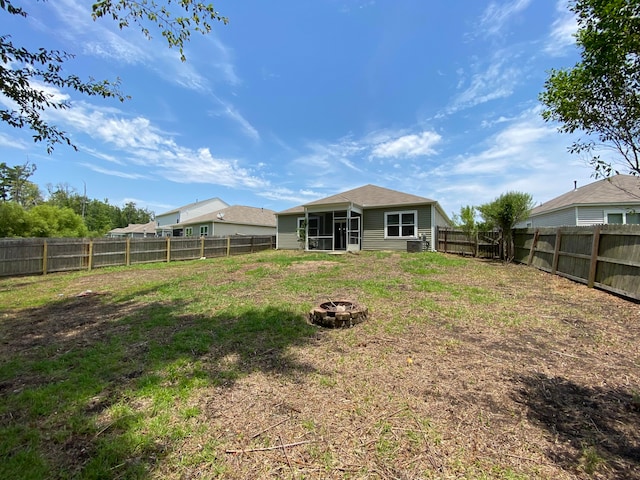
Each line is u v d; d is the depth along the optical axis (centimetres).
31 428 208
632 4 210
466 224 1320
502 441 189
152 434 200
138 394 250
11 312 530
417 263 1017
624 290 525
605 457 174
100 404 237
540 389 251
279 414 222
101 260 1214
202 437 197
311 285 691
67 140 427
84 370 296
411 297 568
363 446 187
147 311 509
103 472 167
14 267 987
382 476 163
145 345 360
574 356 314
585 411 219
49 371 297
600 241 599
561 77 293
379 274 825
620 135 265
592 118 275
